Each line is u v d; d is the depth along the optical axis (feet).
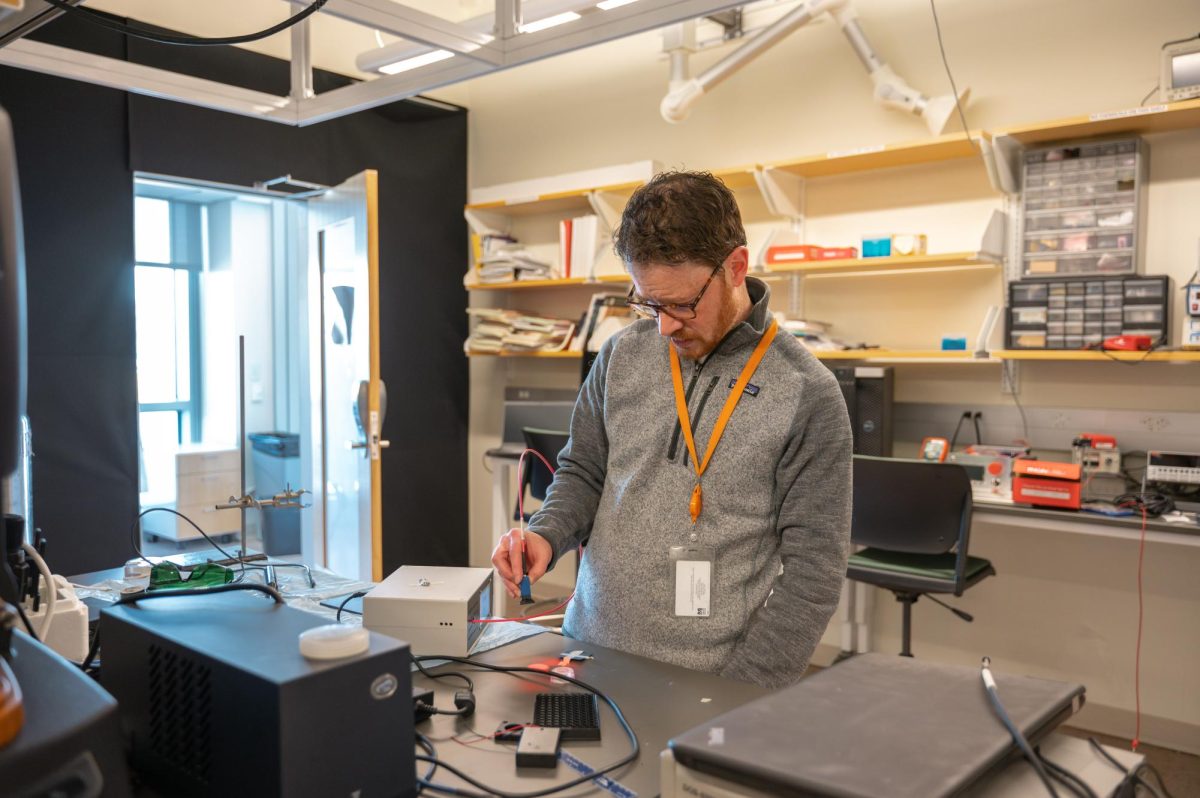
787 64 12.40
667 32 12.64
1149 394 9.91
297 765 2.38
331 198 11.97
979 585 11.07
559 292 15.37
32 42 5.33
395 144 14.83
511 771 2.94
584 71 14.56
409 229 15.08
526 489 15.44
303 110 6.31
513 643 4.29
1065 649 10.55
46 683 2.23
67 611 4.17
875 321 11.82
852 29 11.04
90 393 11.41
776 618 4.08
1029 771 2.43
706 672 4.07
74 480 11.29
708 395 4.46
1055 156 9.77
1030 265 9.99
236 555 6.25
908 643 9.57
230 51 12.53
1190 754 9.67
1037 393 10.62
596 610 4.50
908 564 9.46
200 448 17.10
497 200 14.47
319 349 12.64
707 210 3.95
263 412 18.65
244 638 2.74
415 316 15.21
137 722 2.93
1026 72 10.53
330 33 13.93
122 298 11.69
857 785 2.12
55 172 11.08
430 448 15.52
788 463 4.31
